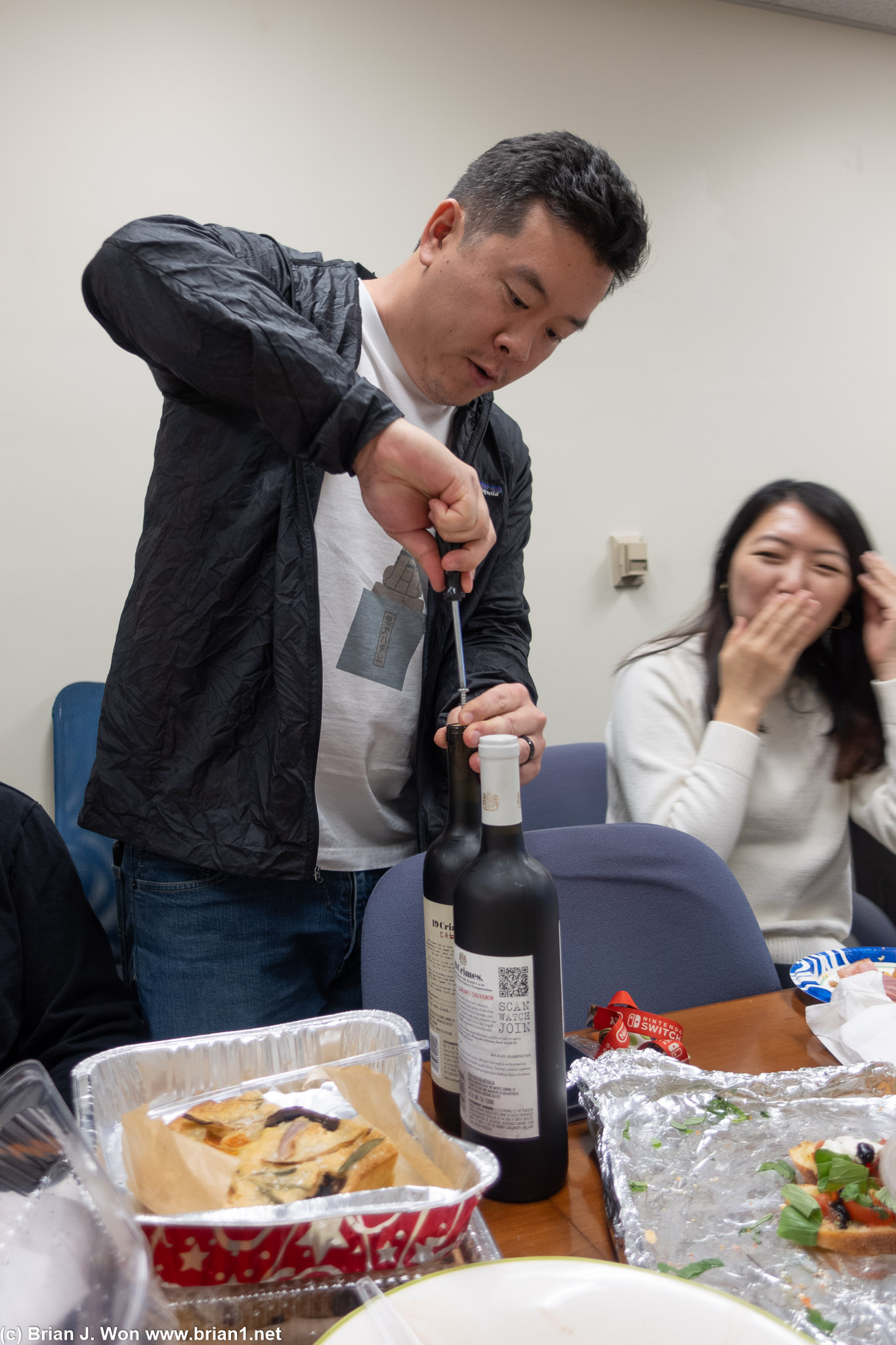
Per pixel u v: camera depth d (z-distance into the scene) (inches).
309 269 45.6
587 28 105.0
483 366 44.4
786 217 116.5
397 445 31.7
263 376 32.9
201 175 90.7
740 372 115.3
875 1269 18.7
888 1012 29.9
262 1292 17.6
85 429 88.5
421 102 98.4
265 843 44.7
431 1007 24.3
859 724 55.4
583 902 37.6
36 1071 18.2
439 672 50.3
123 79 87.6
